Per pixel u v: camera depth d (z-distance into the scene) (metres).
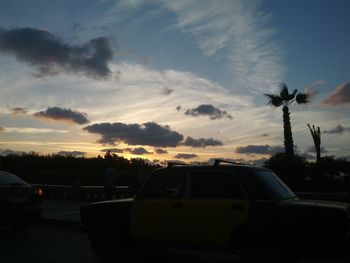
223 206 7.49
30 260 8.95
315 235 6.77
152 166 19.28
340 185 20.39
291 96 26.69
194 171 8.01
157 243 8.19
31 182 33.34
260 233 7.16
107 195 18.47
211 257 9.34
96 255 9.45
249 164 8.26
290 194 7.88
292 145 25.31
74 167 42.44
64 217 15.16
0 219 12.04
